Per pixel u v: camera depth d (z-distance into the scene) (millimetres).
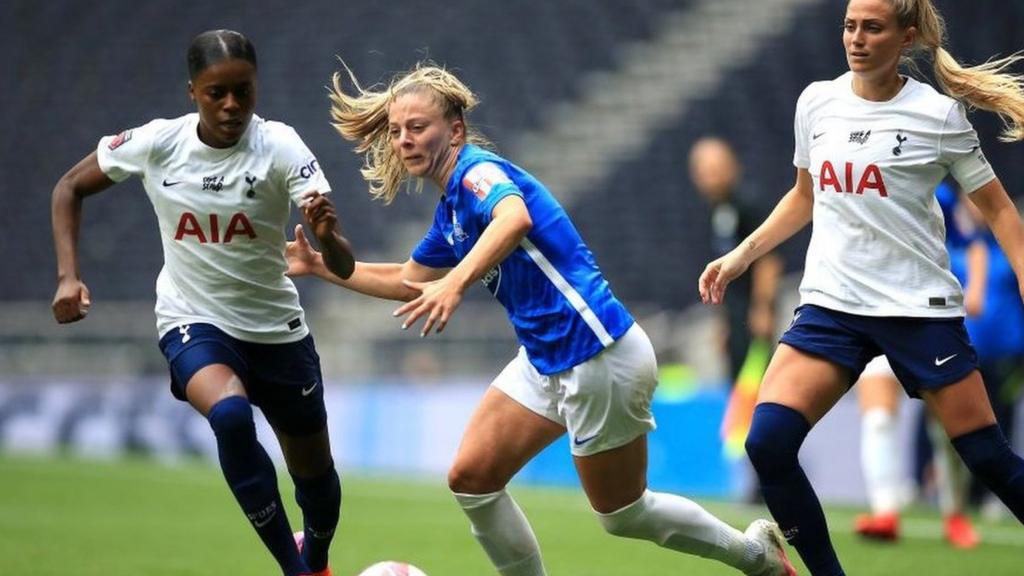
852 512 38656
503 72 80500
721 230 38406
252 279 19328
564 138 77500
